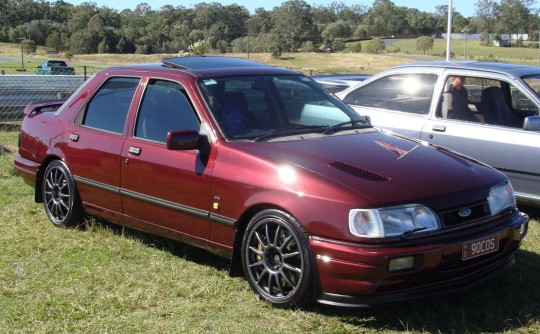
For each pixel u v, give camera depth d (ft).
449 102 21.91
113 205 17.31
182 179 15.20
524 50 253.03
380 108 23.58
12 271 15.66
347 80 35.78
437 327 12.89
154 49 322.75
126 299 13.98
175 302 13.97
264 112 15.93
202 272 15.69
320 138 15.26
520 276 15.55
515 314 13.55
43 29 379.96
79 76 45.73
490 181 14.07
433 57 231.09
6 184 24.79
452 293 13.16
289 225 13.14
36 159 19.84
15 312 13.43
